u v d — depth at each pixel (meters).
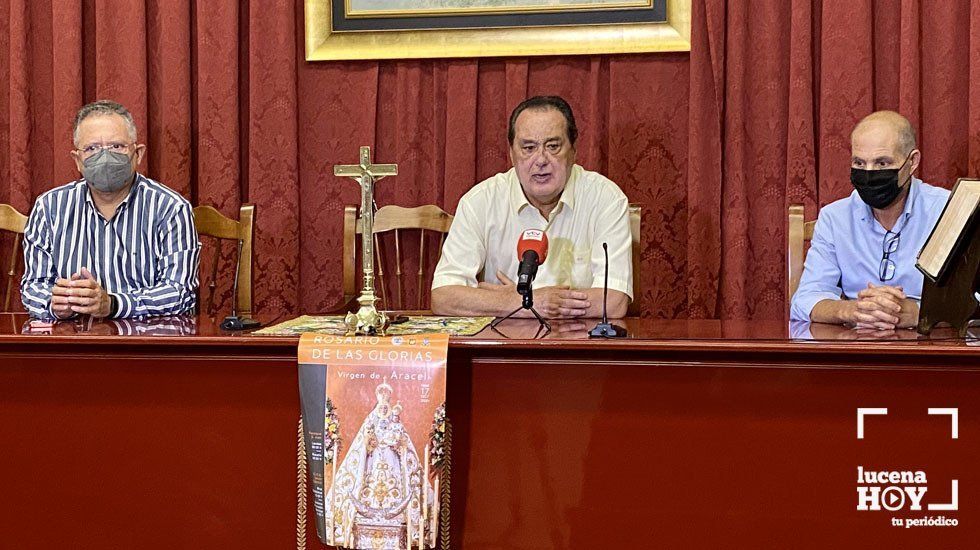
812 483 1.82
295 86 3.29
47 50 3.43
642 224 3.23
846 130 3.03
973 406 1.77
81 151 2.59
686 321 2.31
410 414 1.79
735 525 1.84
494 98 3.28
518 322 2.23
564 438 1.88
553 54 3.18
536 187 2.60
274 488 1.93
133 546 1.97
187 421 1.94
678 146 3.21
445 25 3.23
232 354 1.92
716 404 1.83
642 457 1.86
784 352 1.78
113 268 2.72
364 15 3.26
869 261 2.55
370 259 1.97
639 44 3.14
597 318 2.40
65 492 1.98
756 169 3.15
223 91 3.29
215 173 3.31
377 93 3.31
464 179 3.25
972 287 1.90
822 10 3.06
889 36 3.08
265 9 3.27
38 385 1.96
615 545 1.88
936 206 2.49
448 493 1.86
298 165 3.33
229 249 3.37
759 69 3.12
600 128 3.23
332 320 2.25
